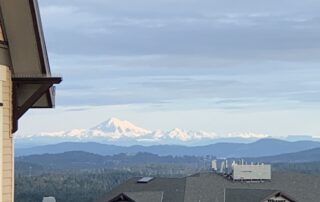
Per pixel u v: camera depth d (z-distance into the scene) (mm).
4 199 17359
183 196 61344
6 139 17500
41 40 17500
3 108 17328
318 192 63406
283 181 65375
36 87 17906
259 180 65438
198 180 64125
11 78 17688
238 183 64438
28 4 16984
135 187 65750
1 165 17125
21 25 17266
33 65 17766
